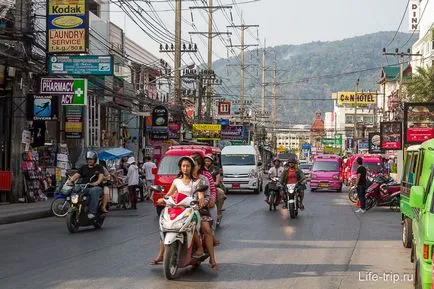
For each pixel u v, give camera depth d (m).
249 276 9.73
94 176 16.58
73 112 28.41
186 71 51.34
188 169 9.95
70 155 31.94
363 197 23.17
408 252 12.55
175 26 38.69
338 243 13.86
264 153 95.81
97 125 35.47
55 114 22.55
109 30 38.59
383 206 24.89
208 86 53.56
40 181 24.17
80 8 22.09
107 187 16.89
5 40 21.30
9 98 22.75
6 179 22.58
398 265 10.98
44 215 19.98
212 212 10.57
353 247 13.23
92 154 16.62
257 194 34.91
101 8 42.44
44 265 10.65
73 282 9.13
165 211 9.63
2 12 24.52
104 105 36.44
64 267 10.45
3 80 22.14
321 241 14.17
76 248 12.80
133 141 43.56
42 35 27.25
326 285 9.10
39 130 24.11
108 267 10.44
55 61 22.77
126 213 21.89
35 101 22.61
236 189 35.47
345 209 24.22
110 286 8.85
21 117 22.59
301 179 20.94
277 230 16.39
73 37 22.14
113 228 16.78
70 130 28.39
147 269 10.25
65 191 16.45
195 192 9.76
